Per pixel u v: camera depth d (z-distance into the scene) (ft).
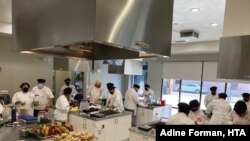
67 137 6.68
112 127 12.50
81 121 12.34
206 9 10.82
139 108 18.88
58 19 3.44
